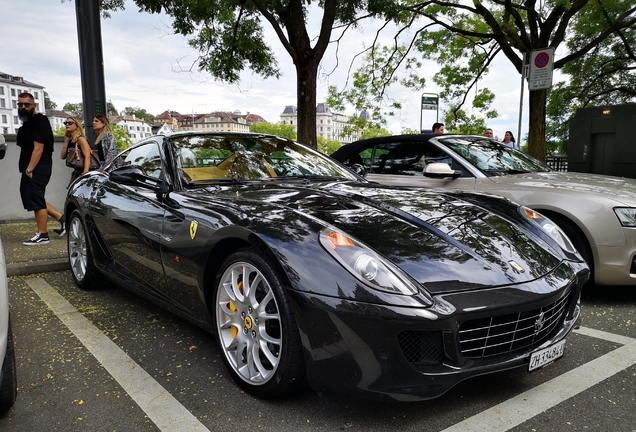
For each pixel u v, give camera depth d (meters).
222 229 2.38
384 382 1.86
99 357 2.76
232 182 3.09
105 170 4.04
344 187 3.02
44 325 3.29
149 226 2.98
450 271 2.03
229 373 2.41
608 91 18.67
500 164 4.87
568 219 3.86
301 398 2.26
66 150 6.13
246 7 9.05
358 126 16.70
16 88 126.75
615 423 2.05
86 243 3.88
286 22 8.28
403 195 2.88
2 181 7.48
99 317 3.44
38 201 5.61
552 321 2.30
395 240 2.16
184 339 3.02
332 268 1.97
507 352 2.08
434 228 2.36
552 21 11.18
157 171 3.19
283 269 2.05
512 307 1.98
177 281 2.76
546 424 2.04
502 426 2.03
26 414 2.15
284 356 2.07
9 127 125.50
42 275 4.64
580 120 11.44
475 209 2.75
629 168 10.71
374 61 15.95
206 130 3.59
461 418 2.09
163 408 2.19
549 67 7.65
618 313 3.56
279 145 3.69
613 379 2.46
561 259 2.48
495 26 11.77
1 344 1.74
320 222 2.21
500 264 2.17
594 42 11.95
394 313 1.82
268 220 2.27
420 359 1.91
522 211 2.88
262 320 2.21
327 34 8.24
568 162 11.77
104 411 2.17
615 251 3.64
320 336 1.94
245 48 9.90
